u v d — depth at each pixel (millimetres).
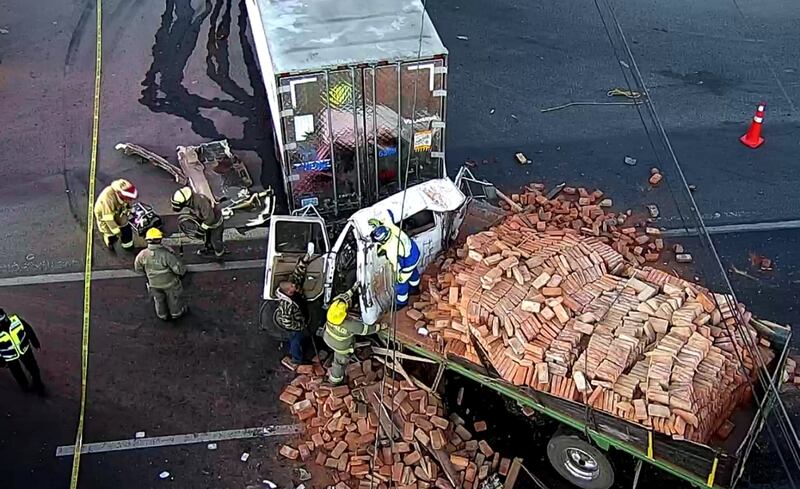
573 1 15961
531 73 14047
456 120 13039
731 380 7344
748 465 8234
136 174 11969
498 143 12594
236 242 10969
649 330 7648
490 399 8844
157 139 12602
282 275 9016
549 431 8586
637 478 7480
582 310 7898
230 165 11867
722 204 11539
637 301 7969
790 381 8984
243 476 8312
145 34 14898
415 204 8914
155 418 8867
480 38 14922
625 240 10781
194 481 8273
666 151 12406
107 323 9883
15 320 8492
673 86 13703
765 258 10703
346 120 9523
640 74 13977
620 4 15812
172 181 11883
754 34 14938
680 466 6883
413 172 10312
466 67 14188
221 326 9867
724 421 7348
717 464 6547
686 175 11984
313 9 10117
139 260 9219
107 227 10438
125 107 13242
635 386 7164
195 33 14930
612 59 14352
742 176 11977
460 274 8367
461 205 9117
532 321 7719
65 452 8523
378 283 8203
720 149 12445
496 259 8398
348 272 8742
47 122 12883
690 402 6941
